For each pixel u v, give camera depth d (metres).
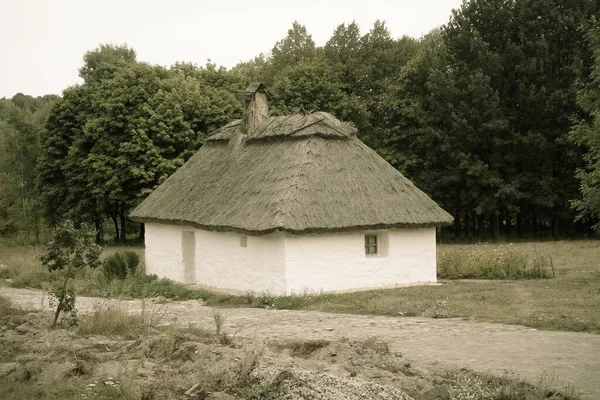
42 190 57.44
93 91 55.56
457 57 49.81
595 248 36.53
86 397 10.65
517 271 26.53
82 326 15.95
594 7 46.22
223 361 11.91
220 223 24.73
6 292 27.22
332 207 23.73
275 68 63.53
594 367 12.52
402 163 49.59
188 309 21.67
